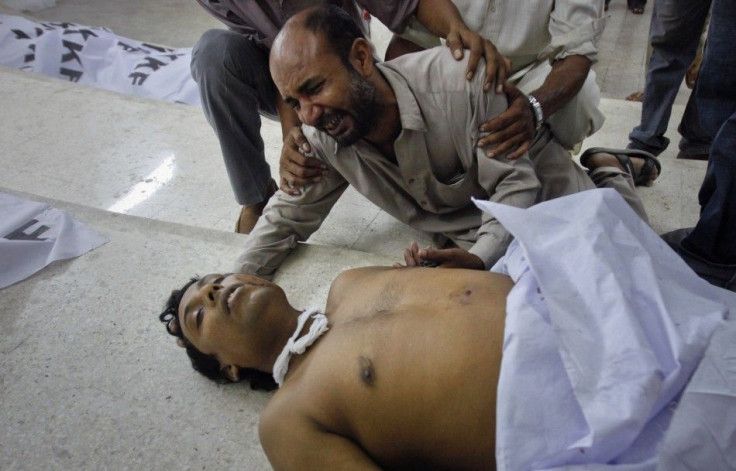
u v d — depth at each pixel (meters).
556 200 1.14
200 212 2.48
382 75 1.58
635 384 0.87
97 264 1.93
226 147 2.18
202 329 1.40
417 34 2.02
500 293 1.14
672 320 0.94
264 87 2.23
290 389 1.21
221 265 1.89
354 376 1.13
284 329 1.38
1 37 3.84
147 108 3.21
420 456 1.12
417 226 1.92
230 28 2.19
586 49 1.67
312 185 1.84
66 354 1.62
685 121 2.34
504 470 0.92
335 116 1.52
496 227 1.57
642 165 2.22
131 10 5.44
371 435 1.13
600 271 0.98
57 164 2.80
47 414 1.46
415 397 1.07
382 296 1.28
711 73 1.75
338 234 2.19
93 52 3.82
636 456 0.89
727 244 1.76
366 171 1.78
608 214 1.09
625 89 4.20
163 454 1.35
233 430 1.39
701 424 0.85
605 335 0.93
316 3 2.03
